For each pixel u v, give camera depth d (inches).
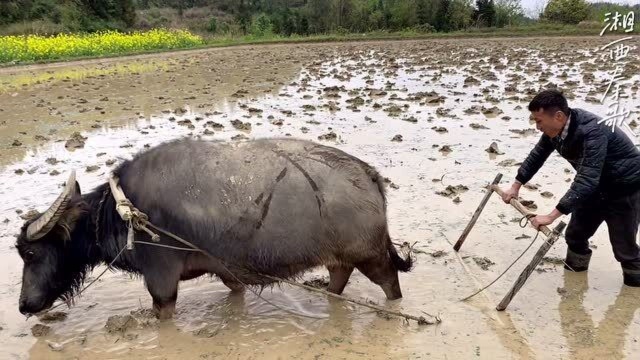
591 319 194.9
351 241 185.5
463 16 1656.0
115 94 663.1
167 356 181.5
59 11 1571.1
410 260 206.7
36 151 413.7
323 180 183.0
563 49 1115.3
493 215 281.4
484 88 630.5
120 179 190.4
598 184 195.5
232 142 194.7
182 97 627.2
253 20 1977.1
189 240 183.9
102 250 191.9
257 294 207.9
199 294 220.4
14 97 655.8
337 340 187.5
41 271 186.2
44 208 299.7
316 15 1774.1
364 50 1238.3
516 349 178.9
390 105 549.3
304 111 528.1
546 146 209.5
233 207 181.2
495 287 217.0
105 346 187.8
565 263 228.5
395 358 176.7
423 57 1042.7
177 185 183.6
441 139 418.9
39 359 182.1
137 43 1272.1
